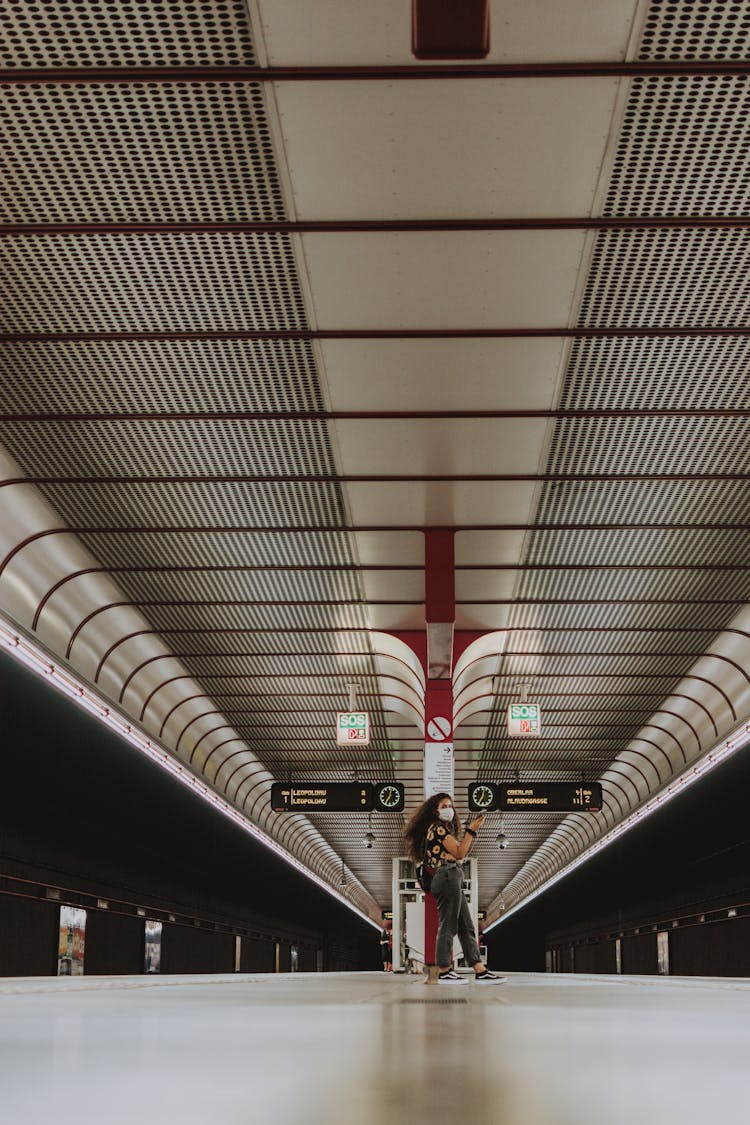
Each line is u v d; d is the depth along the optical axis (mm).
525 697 22516
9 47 7180
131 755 21656
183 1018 4426
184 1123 1402
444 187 8508
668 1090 1854
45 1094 1722
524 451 13062
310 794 27516
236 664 22000
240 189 8508
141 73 7383
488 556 16531
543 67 7352
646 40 7121
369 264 9430
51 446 12812
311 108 7684
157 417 12062
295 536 15641
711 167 8227
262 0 6828
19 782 21391
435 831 10453
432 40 5488
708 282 9617
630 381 11414
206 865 38062
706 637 20266
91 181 8383
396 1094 1754
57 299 9891
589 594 18094
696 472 13562
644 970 44844
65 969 25531
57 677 16672
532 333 10500
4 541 14648
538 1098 1721
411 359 11008
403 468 13516
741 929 30531
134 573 17062
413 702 23375
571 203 8703
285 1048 2734
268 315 10188
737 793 25688
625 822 33281
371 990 9938
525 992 9578
